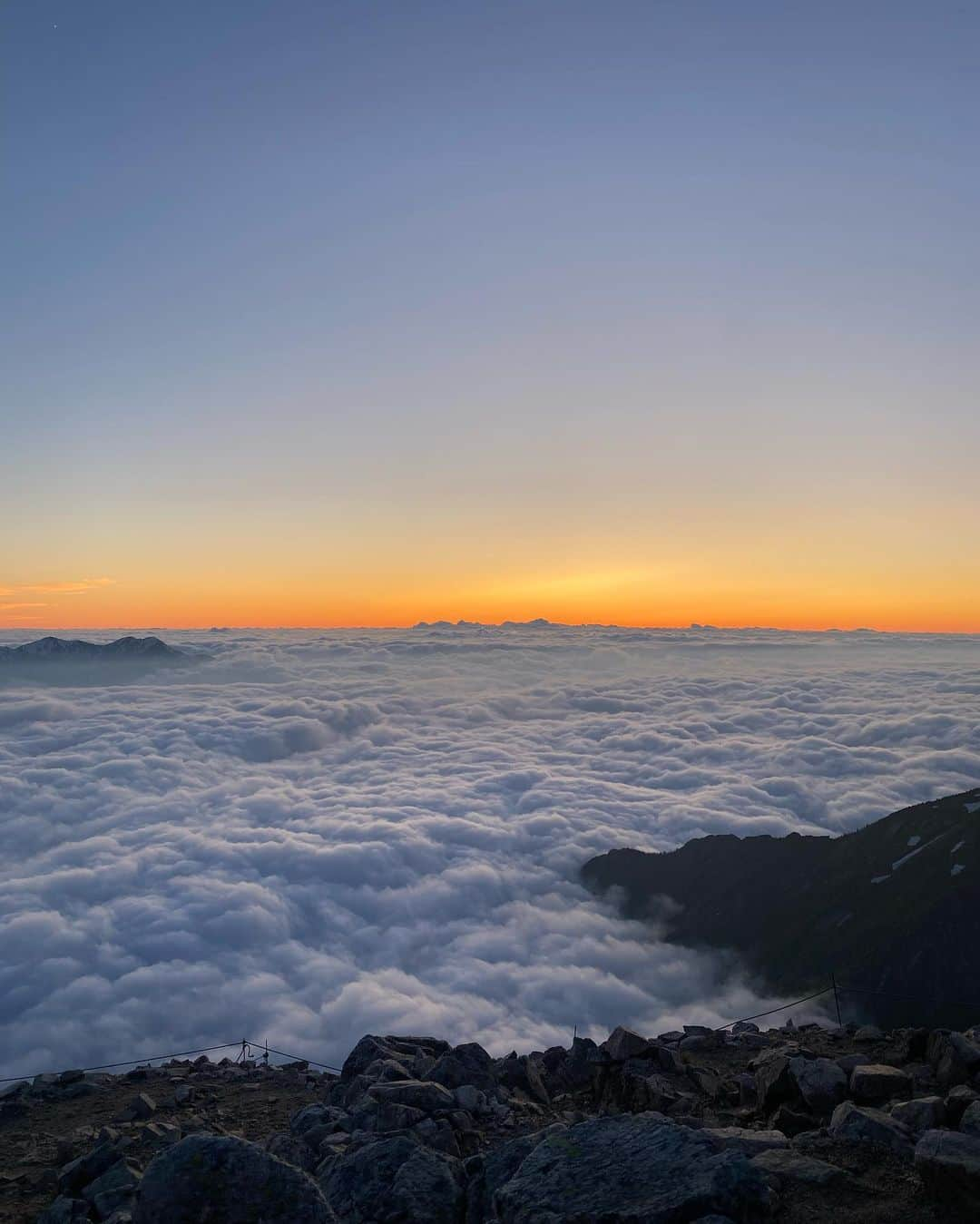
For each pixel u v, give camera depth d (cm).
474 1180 967
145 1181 816
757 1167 824
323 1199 819
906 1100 1120
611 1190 812
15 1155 1330
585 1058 1638
